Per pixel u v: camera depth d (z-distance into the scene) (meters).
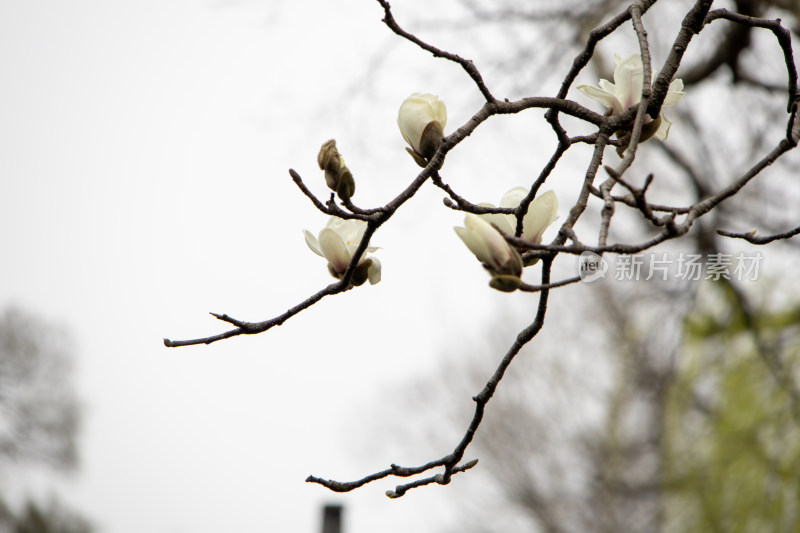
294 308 2.53
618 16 2.62
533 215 2.48
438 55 2.50
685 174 10.10
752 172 2.46
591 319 16.50
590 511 18.23
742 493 13.41
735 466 13.54
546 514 18.50
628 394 16.30
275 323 2.53
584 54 2.60
